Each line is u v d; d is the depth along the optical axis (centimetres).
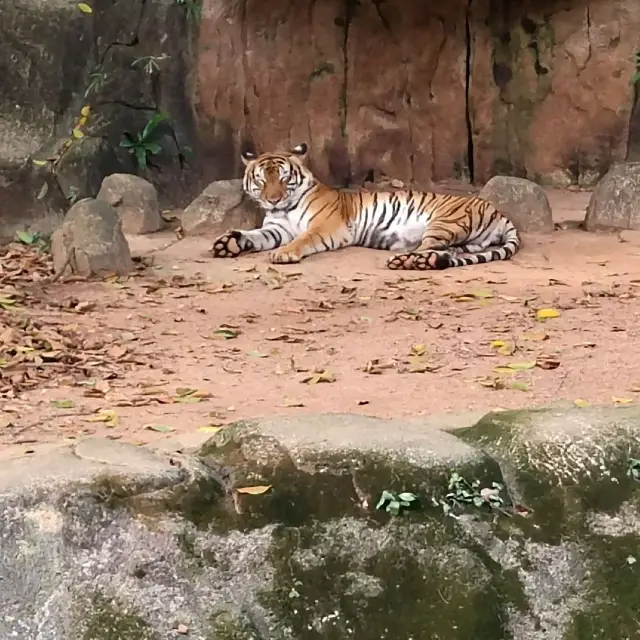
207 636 283
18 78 1146
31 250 1023
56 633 277
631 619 314
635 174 1163
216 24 1309
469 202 1135
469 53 1466
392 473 319
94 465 311
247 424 341
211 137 1325
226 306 802
